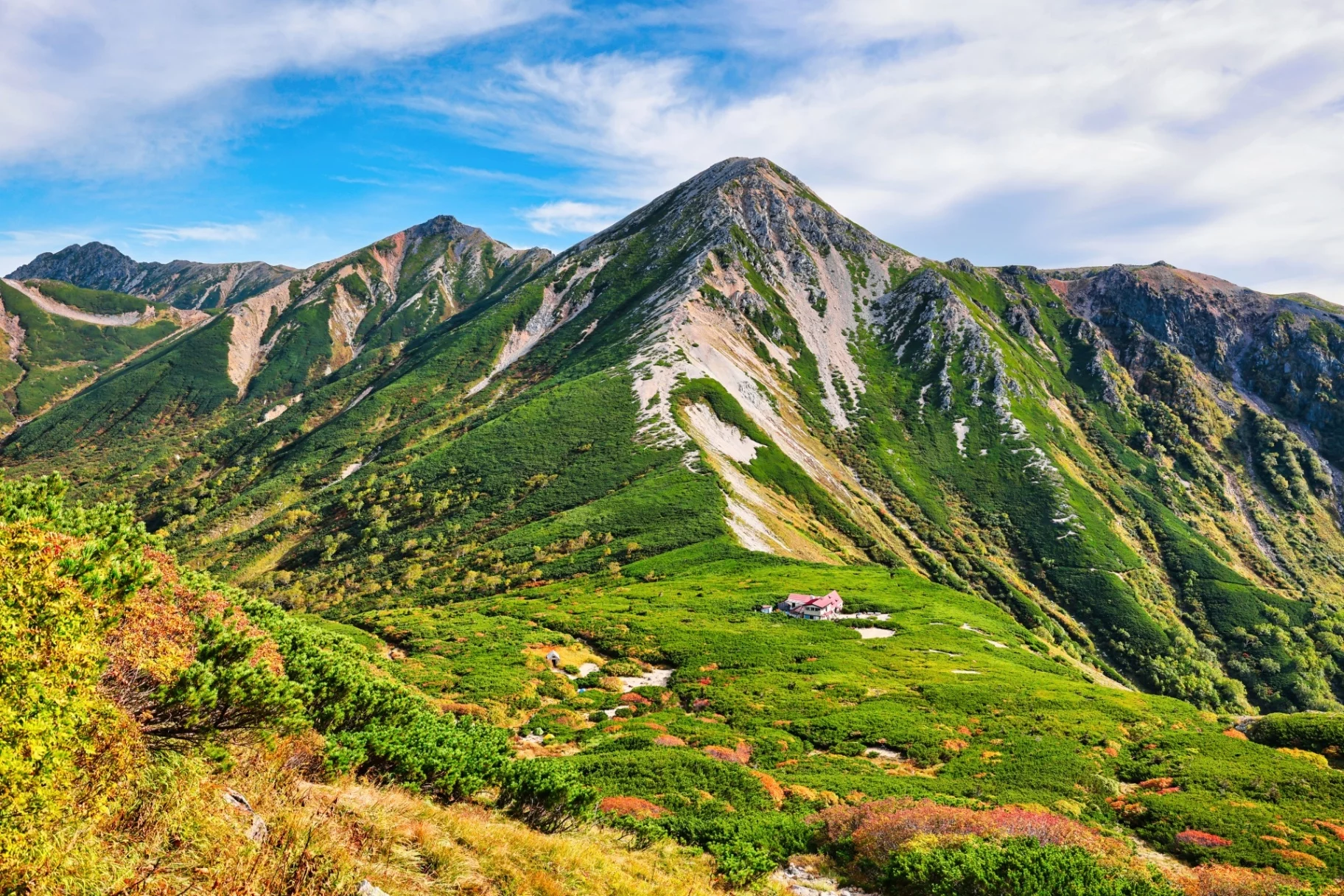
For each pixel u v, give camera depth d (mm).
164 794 7543
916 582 102875
